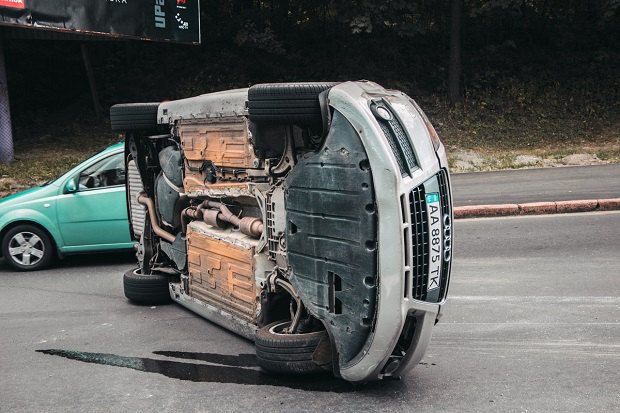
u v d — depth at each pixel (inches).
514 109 832.9
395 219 154.6
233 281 212.8
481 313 245.6
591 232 378.0
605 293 264.2
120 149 358.0
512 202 458.3
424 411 164.1
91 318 260.5
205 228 231.0
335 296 168.6
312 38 931.3
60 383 193.6
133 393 183.5
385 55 911.0
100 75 863.7
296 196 175.5
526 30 960.3
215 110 212.7
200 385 186.9
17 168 625.3
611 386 177.3
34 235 352.5
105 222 351.9
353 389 179.2
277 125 183.8
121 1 621.6
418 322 165.5
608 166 606.9
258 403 172.4
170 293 271.0
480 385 180.2
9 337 240.7
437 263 166.9
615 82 871.1
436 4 936.3
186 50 901.2
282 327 194.1
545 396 171.9
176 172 248.4
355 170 159.8
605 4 887.7
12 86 827.4
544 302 255.9
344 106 161.6
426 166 163.5
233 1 943.0
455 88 847.7
